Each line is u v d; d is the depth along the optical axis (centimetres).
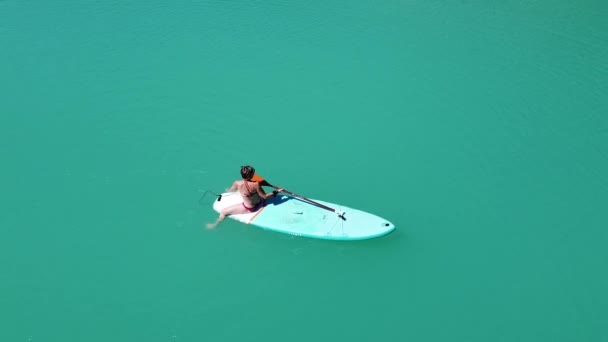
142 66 1467
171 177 1130
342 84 1416
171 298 913
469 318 891
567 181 1136
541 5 1786
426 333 873
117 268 955
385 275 962
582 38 1590
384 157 1198
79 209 1054
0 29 1605
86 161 1162
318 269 970
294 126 1277
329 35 1619
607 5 1764
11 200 1060
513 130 1270
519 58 1509
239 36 1609
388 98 1369
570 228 1037
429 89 1401
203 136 1244
